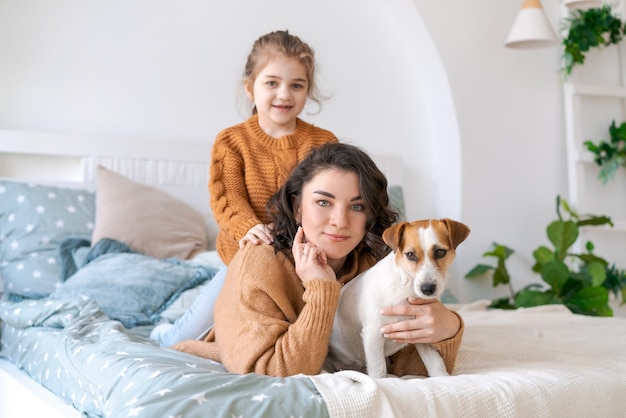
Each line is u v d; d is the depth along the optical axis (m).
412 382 1.19
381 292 1.28
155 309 2.29
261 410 1.04
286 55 1.90
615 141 3.90
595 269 3.45
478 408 1.14
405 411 1.10
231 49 3.45
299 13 3.61
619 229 3.90
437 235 1.23
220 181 1.89
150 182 3.16
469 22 3.75
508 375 1.28
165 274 2.41
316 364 1.30
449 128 3.76
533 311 2.47
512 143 3.86
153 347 1.57
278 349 1.29
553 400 1.21
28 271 2.61
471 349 1.63
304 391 1.10
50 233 2.71
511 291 3.67
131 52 3.24
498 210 3.81
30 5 3.05
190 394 1.08
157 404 1.05
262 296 1.38
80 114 3.14
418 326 1.28
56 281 2.60
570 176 3.88
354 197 1.37
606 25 3.83
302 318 1.30
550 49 3.97
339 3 3.70
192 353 1.64
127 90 3.23
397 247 1.25
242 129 1.98
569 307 3.26
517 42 3.52
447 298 3.06
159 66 3.30
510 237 3.84
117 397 1.21
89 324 1.90
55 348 1.75
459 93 3.71
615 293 3.73
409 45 3.82
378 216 1.41
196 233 2.98
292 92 1.91
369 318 1.29
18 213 2.71
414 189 3.88
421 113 3.91
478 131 3.76
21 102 3.03
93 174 3.04
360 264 1.50
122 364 1.36
